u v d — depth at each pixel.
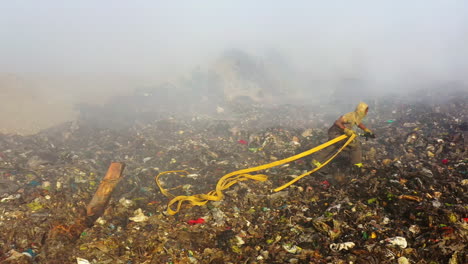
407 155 6.96
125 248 4.39
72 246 4.36
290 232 4.61
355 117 6.44
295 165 7.03
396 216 4.66
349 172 6.23
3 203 5.16
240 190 5.98
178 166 7.37
